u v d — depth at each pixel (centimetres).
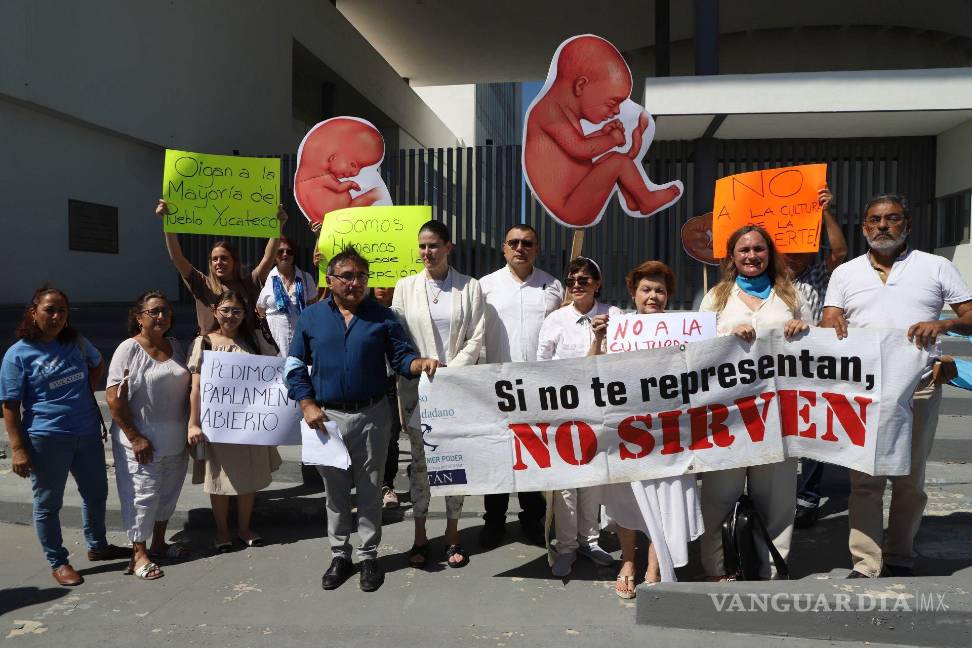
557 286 434
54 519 383
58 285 1212
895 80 961
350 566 391
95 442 399
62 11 1165
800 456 350
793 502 357
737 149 1191
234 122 1636
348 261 372
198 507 485
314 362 376
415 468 404
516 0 2089
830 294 368
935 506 449
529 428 363
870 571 346
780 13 1905
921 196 1160
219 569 404
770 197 437
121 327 930
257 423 421
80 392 390
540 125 444
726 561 347
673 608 321
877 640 303
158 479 404
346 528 386
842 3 1842
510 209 1173
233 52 1628
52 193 1199
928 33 1945
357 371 372
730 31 2052
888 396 334
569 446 360
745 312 362
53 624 336
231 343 434
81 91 1208
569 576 387
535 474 363
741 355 350
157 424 403
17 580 390
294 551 431
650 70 2358
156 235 1434
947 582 322
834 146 1182
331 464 372
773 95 982
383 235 481
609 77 449
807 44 2064
